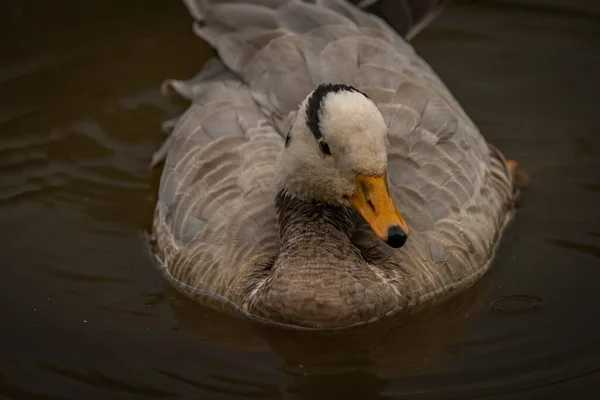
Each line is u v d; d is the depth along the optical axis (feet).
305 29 48.08
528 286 43.27
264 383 37.91
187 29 61.05
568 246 45.85
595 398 36.55
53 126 55.11
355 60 45.98
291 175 40.14
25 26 61.05
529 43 59.67
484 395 36.86
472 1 62.03
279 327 39.88
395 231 36.70
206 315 41.96
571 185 50.11
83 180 51.55
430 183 42.37
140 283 44.32
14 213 49.19
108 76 58.23
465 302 42.27
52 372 38.70
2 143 53.93
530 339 40.01
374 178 37.65
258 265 41.19
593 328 40.40
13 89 57.41
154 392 37.45
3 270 45.16
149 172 52.08
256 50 47.75
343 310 39.11
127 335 40.93
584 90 56.13
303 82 45.16
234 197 42.68
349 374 38.40
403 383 37.73
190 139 45.47
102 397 37.29
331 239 40.01
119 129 54.95
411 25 52.90
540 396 36.70
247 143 44.06
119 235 47.83
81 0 61.82
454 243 42.09
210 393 37.35
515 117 54.75
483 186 44.75
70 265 45.57
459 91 56.65
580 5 61.46
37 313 42.32
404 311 40.91
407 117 43.91
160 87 57.57
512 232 46.98
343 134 37.52
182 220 43.52
